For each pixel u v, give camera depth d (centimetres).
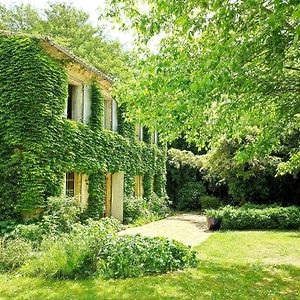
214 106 670
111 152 1461
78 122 1252
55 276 657
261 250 947
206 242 1070
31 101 1034
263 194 1888
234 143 1680
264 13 480
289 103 642
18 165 1024
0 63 1052
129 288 587
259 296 554
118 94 713
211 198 2209
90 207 1338
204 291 575
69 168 1148
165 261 705
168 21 591
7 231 942
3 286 605
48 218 950
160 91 543
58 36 2622
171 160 2356
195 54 575
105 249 698
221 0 484
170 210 2164
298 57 580
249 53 484
